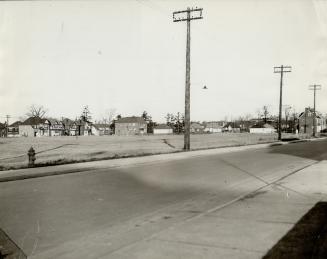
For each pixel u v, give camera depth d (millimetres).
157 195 10609
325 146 39625
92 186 12172
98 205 9172
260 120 155750
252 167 18344
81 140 64188
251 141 56438
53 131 123688
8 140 65188
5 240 6395
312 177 14422
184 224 7223
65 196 10352
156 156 24391
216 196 10461
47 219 7770
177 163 20438
